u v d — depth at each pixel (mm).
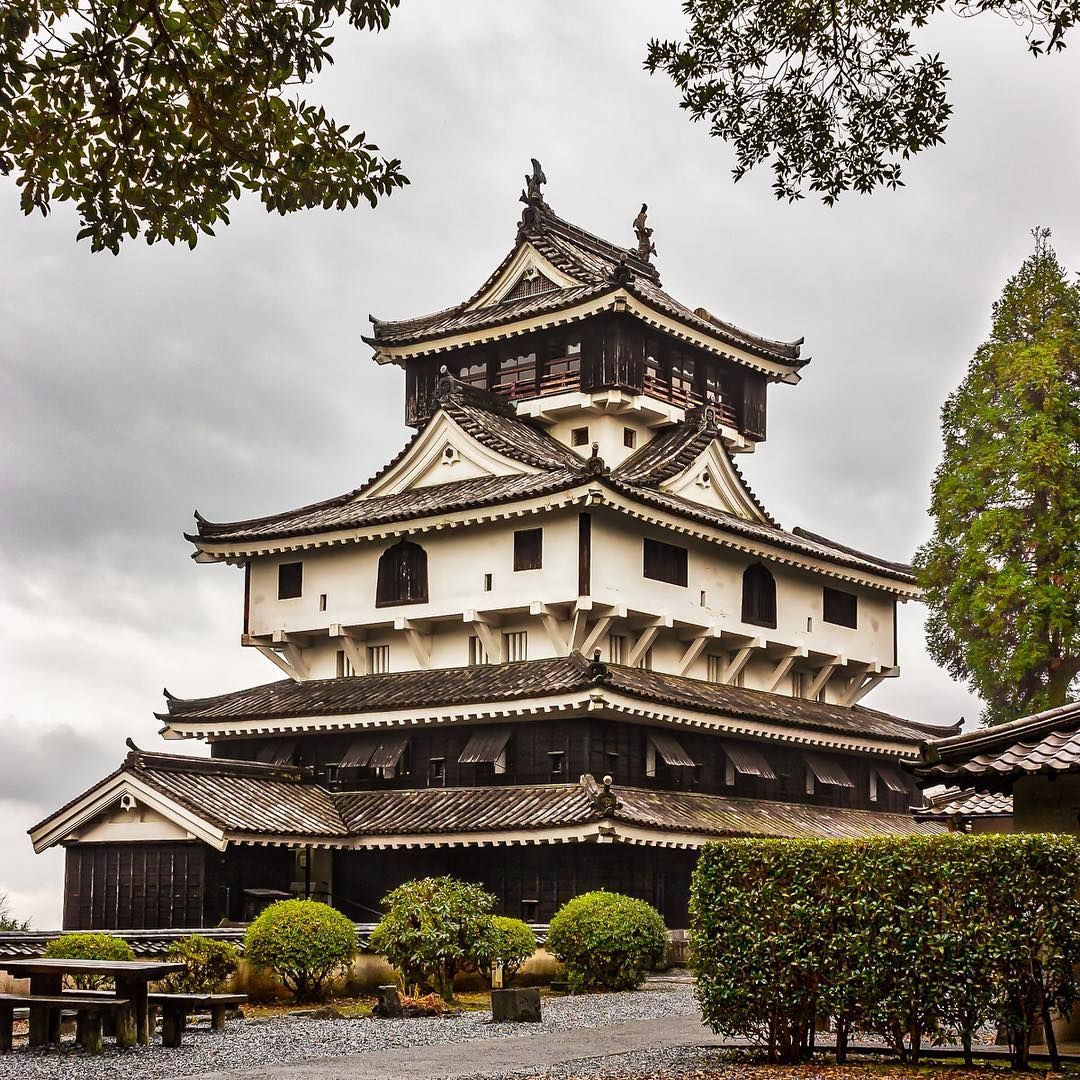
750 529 46312
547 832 38000
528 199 52156
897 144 20031
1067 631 46531
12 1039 21984
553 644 42875
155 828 38438
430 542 45188
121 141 17703
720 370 52812
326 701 44781
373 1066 18359
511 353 50125
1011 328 51031
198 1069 18391
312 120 18375
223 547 48625
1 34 16453
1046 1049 17969
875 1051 18469
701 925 18469
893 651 53594
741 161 20594
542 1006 27312
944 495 49969
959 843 16859
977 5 18578
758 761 45438
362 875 42031
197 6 17500
